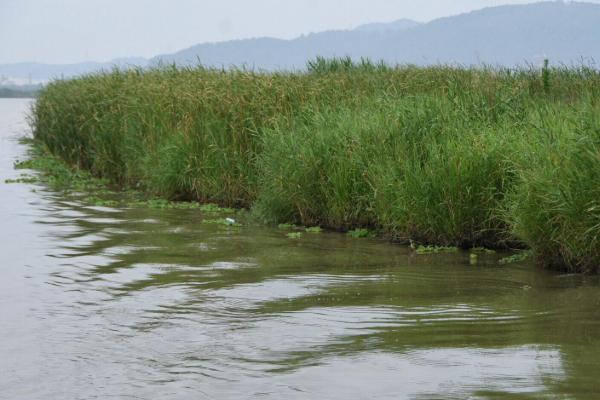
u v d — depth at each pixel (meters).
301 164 20.06
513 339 10.42
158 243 17.56
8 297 12.74
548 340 10.35
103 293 13.03
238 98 24.00
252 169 22.84
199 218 21.33
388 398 8.32
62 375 9.20
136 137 27.38
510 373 9.03
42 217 21.14
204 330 10.91
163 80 28.58
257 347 10.14
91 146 31.22
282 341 10.39
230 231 19.36
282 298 12.75
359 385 8.71
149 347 10.17
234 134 23.31
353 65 30.97
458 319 11.45
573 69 25.56
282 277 14.29
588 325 11.09
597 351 9.84
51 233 18.67
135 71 32.53
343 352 9.90
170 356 9.81
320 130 20.78
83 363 9.59
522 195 15.32
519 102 21.47
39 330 10.94
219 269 14.94
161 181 24.67
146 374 9.19
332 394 8.47
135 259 15.77
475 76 24.34
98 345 10.27
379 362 9.48
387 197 18.02
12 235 18.38
